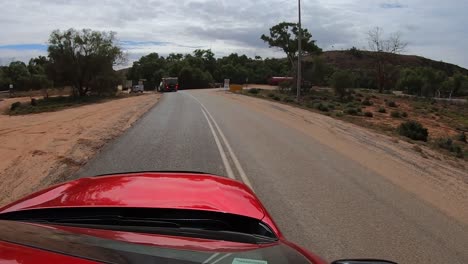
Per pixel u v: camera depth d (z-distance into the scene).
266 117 25.53
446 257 5.82
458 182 10.92
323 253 5.66
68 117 23.23
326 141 16.73
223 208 2.92
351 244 6.04
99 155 11.77
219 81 164.38
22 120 22.45
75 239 2.06
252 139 16.16
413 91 102.94
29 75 119.31
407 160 13.66
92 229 2.45
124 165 10.53
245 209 2.99
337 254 5.65
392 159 13.60
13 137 14.62
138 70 162.62
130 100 44.91
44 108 38.75
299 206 7.77
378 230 6.70
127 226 2.67
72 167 10.15
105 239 2.18
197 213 2.83
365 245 6.04
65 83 59.16
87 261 1.70
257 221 2.91
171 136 15.98
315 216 7.23
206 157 12.09
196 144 14.31
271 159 12.33
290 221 6.90
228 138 16.11
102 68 58.78
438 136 32.25
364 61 189.12
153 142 14.38
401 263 5.54
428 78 111.62
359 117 37.66
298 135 18.02
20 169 9.66
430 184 10.32
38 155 11.26
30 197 3.12
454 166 14.34
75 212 2.77
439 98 91.56
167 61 166.50
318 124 23.05
